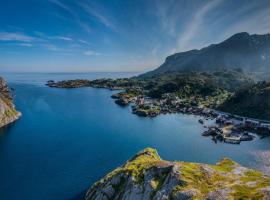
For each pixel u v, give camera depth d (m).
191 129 170.88
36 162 103.44
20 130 154.62
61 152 116.56
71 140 136.75
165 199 48.34
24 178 88.12
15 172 93.06
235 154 123.88
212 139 147.75
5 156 110.06
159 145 135.25
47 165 100.19
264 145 138.62
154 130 166.50
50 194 76.94
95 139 140.38
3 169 95.69
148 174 58.03
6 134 145.50
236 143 141.12
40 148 121.75
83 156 111.75
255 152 127.00
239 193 43.38
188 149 130.12
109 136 148.12
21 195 76.44
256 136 157.00
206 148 132.00
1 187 81.50
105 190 65.62
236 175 52.19
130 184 59.91
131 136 150.12
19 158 107.69
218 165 59.31
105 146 128.00
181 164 56.19
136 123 186.00
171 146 134.12
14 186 82.19
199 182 49.09
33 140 134.62
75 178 88.25
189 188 47.22
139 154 78.69
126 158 110.31
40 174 91.62
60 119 190.00
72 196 75.56
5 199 74.31
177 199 46.59
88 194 72.75
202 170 53.00
